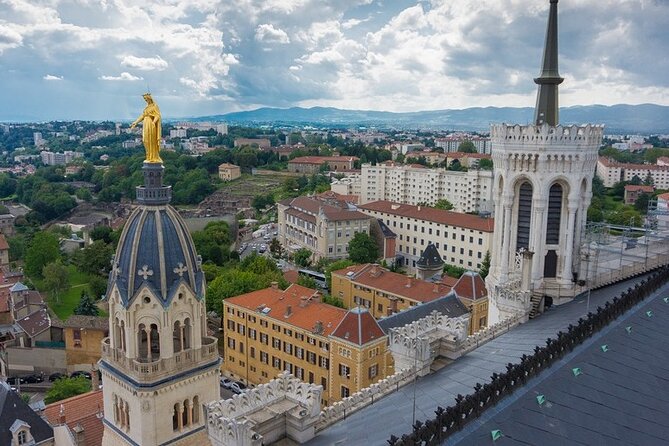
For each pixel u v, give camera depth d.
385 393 51.09
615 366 46.69
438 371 55.06
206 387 67.69
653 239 87.88
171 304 63.31
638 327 53.66
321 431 45.16
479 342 61.78
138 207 65.38
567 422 39.22
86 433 87.56
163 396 63.84
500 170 73.12
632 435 39.41
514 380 41.47
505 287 71.81
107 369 66.50
